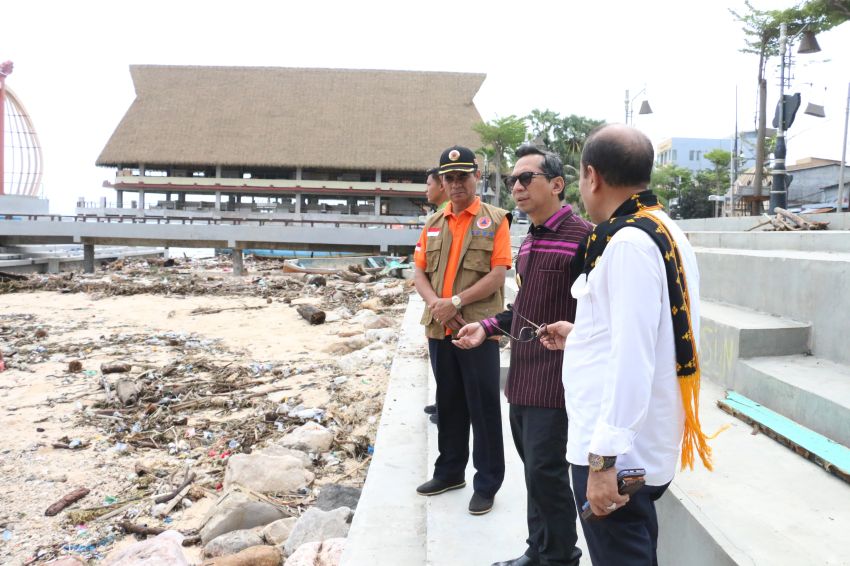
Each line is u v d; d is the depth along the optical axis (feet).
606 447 6.05
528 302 9.20
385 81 201.26
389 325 39.34
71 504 16.47
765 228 34.14
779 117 46.03
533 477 8.68
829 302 14.46
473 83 201.16
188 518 15.85
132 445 20.58
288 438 19.77
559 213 9.45
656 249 6.24
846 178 121.08
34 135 116.67
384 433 16.67
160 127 190.49
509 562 9.31
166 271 85.71
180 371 29.60
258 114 193.88
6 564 13.75
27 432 21.57
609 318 6.59
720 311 17.71
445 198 18.08
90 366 30.83
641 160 6.81
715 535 8.37
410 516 12.16
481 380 11.46
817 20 68.59
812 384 12.64
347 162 183.01
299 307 45.27
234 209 195.42
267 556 12.83
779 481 10.11
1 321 43.93
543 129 148.77
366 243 82.23
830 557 7.82
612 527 6.60
